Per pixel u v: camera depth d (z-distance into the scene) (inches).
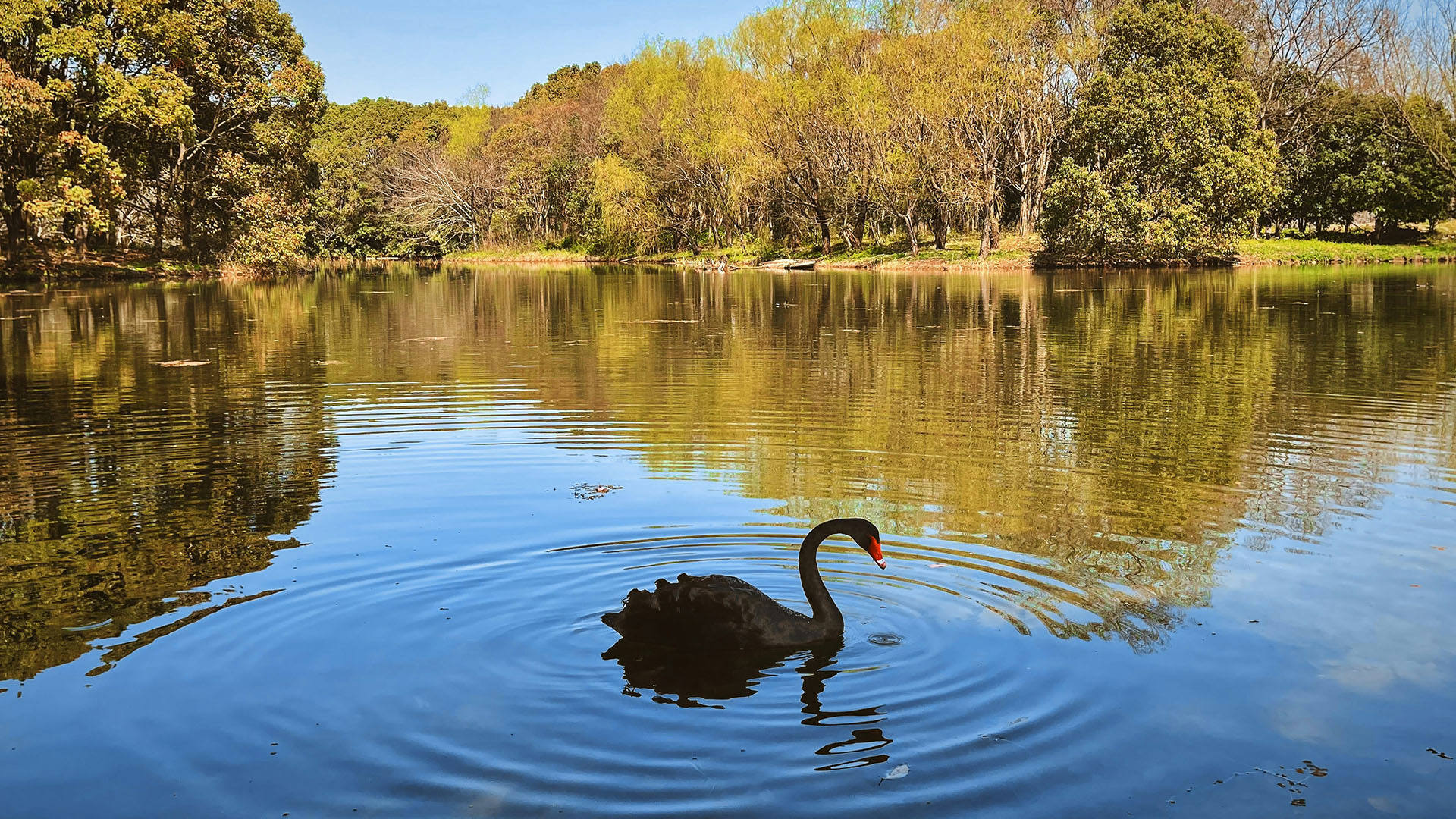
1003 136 1963.6
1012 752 157.9
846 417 440.5
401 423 439.5
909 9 1930.4
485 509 299.1
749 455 369.7
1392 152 2087.8
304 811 144.3
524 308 1120.2
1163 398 477.4
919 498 306.5
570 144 3137.3
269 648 200.1
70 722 170.9
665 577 239.5
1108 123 1657.2
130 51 1547.7
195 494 322.0
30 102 1343.5
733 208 2209.6
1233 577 235.0
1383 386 501.0
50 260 1644.9
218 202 1849.2
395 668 190.5
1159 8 1758.1
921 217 2188.7
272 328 882.1
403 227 3198.8
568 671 189.0
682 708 173.8
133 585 236.5
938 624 208.7
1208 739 161.8
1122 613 213.8
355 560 252.7
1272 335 723.4
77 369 617.0
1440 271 1542.8
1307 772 152.3
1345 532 268.7
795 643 198.1
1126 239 1632.6
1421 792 147.0
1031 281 1469.0
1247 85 1706.4
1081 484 322.3
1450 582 229.8
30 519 294.0
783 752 159.0
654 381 553.9
